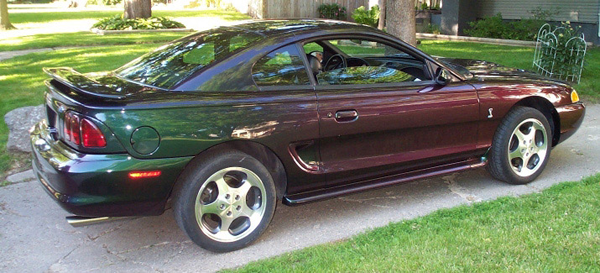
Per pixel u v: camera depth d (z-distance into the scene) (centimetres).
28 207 457
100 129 320
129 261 365
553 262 323
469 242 353
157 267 356
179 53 402
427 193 482
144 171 329
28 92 782
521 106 479
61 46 1278
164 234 407
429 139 438
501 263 324
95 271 352
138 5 1728
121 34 1537
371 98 403
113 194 327
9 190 495
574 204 413
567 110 504
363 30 422
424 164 443
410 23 888
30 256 372
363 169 411
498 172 482
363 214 439
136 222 428
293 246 383
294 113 373
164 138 332
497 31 1507
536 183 497
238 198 366
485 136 465
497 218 392
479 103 448
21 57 1080
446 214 411
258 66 373
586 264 321
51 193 336
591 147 607
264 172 373
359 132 400
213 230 367
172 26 1716
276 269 333
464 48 1286
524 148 483
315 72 435
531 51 1232
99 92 333
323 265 334
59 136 346
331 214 441
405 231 383
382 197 476
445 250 342
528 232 363
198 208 353
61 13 2552
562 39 911
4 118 615
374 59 500
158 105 333
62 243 393
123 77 391
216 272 340
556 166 545
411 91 421
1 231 411
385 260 334
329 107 386
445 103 432
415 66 471
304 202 395
